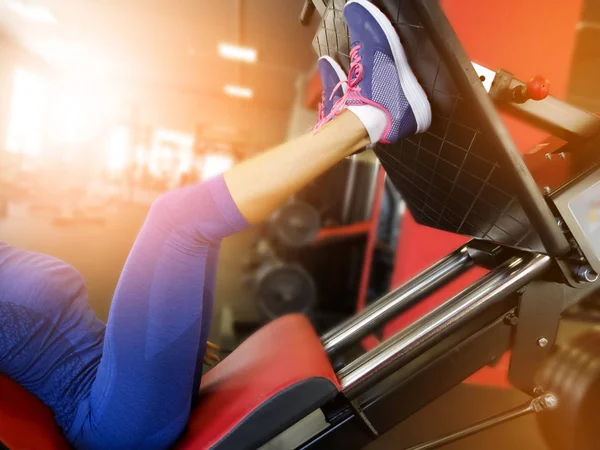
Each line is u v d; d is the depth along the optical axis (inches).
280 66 330.0
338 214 126.0
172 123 429.7
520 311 35.5
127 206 330.6
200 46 310.2
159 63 368.8
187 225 25.2
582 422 39.4
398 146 36.6
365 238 118.0
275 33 260.2
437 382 35.2
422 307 77.2
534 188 29.4
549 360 42.6
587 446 39.7
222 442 25.0
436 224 44.3
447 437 36.8
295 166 26.8
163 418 27.5
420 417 55.8
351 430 34.0
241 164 26.7
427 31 25.7
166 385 26.9
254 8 222.2
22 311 27.6
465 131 29.3
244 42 286.5
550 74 65.9
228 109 430.9
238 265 166.6
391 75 28.4
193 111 429.4
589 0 105.4
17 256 29.0
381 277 96.8
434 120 30.6
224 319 102.0
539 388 37.1
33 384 29.5
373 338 79.9
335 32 35.4
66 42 344.5
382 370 33.6
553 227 30.7
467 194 34.5
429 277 45.4
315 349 32.0
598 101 148.4
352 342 43.8
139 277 25.5
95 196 337.7
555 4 64.7
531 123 33.4
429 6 24.9
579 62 137.6
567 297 35.9
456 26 66.9
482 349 35.9
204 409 30.5
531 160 38.8
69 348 29.6
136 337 25.8
